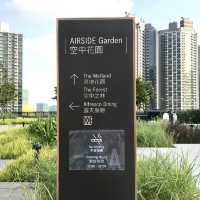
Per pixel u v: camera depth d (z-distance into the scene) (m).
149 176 4.34
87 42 3.77
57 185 3.74
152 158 4.83
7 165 7.45
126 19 3.77
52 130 12.25
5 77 43.00
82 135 3.75
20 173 6.73
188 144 12.59
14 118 35.94
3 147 10.41
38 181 4.57
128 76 3.76
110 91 3.76
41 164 5.07
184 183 4.33
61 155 3.75
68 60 3.78
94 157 3.74
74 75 3.77
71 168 3.74
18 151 10.15
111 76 3.77
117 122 3.75
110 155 3.74
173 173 4.41
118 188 3.72
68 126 3.76
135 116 3.74
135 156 3.73
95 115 3.76
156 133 11.69
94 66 3.77
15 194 5.62
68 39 3.77
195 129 14.48
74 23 3.77
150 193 4.29
